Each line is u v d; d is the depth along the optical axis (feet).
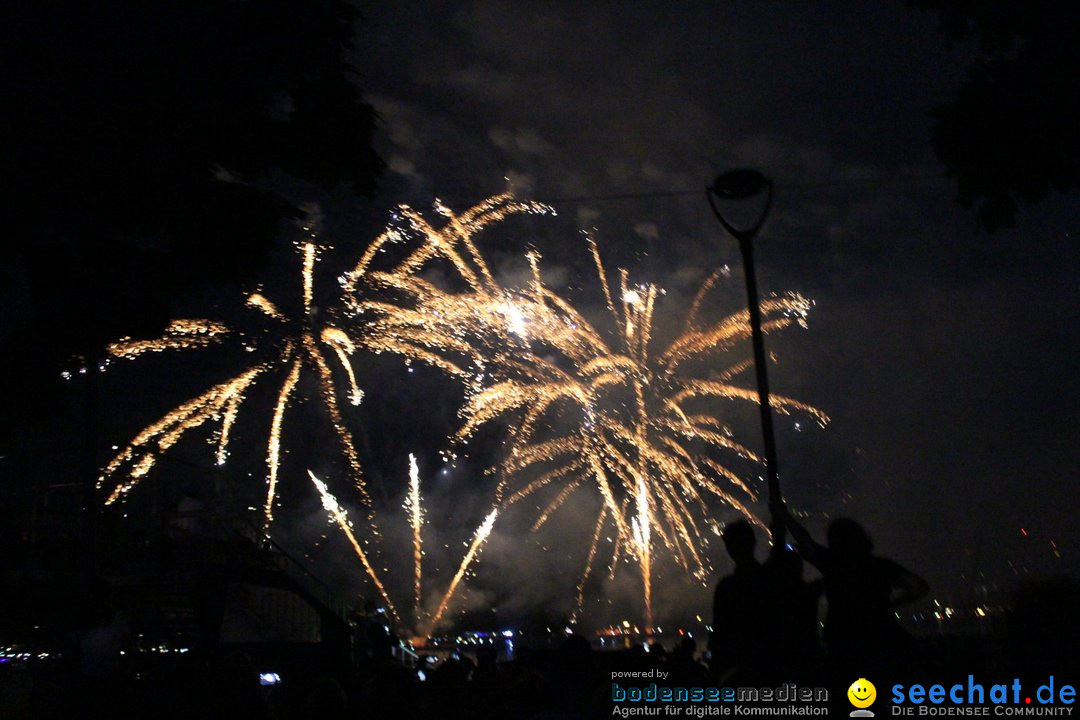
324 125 33.53
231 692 34.60
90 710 32.96
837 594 20.92
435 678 31.37
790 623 22.45
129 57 31.81
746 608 22.70
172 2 32.45
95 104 31.27
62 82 31.17
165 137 31.99
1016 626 20.15
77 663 37.88
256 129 33.22
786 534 31.86
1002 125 28.81
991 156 29.14
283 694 39.01
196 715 33.83
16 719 31.19
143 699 33.68
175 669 36.45
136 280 33.86
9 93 30.78
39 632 48.62
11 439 35.19
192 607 54.75
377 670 35.14
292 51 33.50
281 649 53.98
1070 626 19.71
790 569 22.98
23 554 52.65
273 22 33.42
